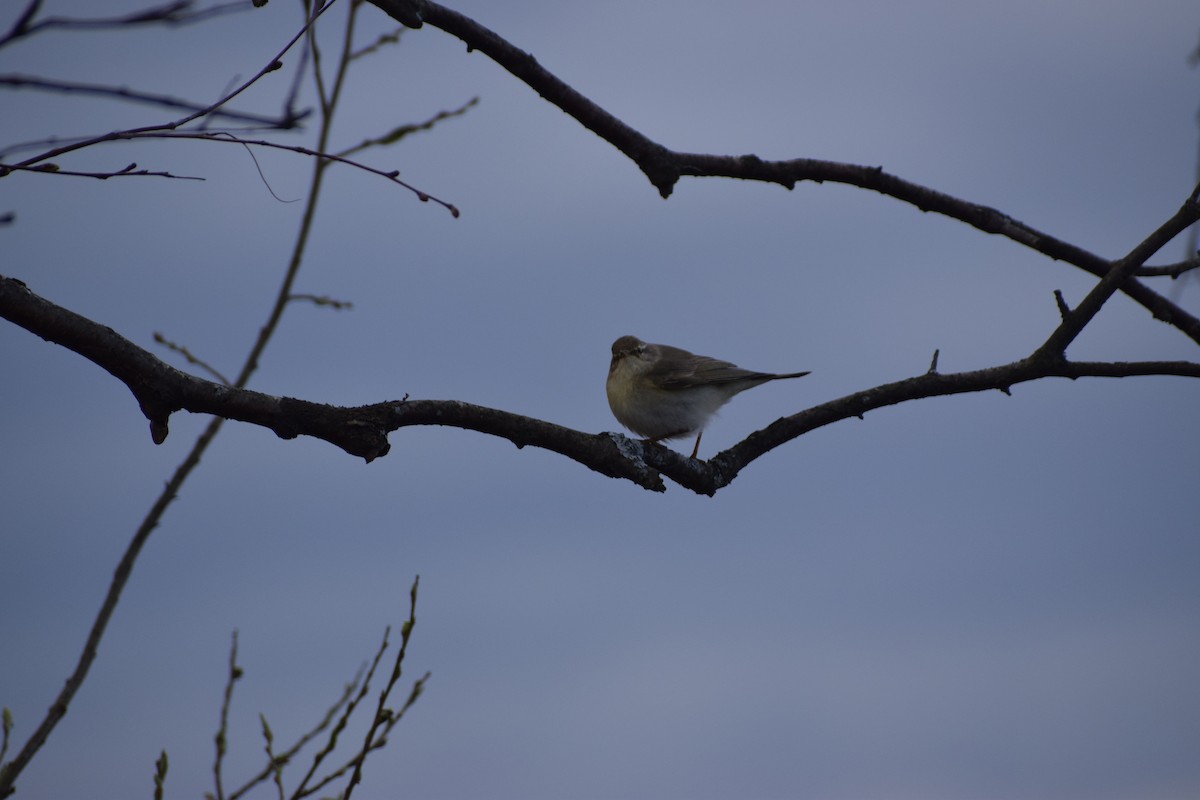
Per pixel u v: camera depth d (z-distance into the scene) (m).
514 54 8.40
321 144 10.38
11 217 4.77
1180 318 10.84
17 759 7.36
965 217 10.17
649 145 8.89
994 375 10.23
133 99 4.16
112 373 6.85
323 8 4.96
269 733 7.21
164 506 8.70
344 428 7.31
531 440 8.51
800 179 9.53
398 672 7.09
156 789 6.96
